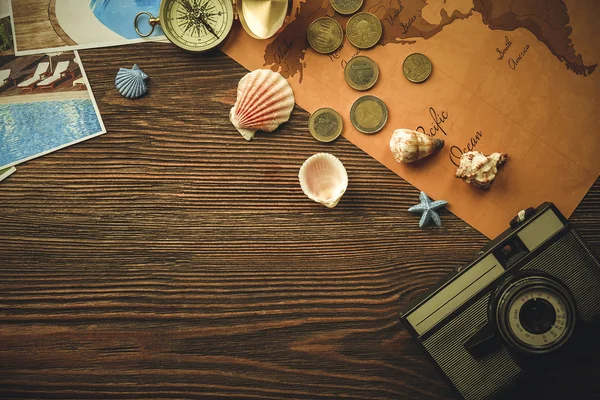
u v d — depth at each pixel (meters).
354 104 0.50
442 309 0.44
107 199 0.51
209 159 0.51
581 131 0.49
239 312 0.51
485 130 0.50
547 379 0.50
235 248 0.51
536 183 0.50
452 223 0.50
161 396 0.51
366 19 0.50
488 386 0.45
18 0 0.51
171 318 0.51
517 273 0.44
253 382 0.51
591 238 0.50
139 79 0.50
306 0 0.50
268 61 0.50
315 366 0.51
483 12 0.50
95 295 0.51
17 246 0.51
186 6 0.50
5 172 0.51
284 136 0.51
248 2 0.49
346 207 0.51
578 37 0.49
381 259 0.51
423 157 0.50
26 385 0.51
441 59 0.50
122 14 0.51
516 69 0.50
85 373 0.51
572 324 0.43
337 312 0.51
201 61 0.51
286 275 0.51
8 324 0.51
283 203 0.51
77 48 0.51
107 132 0.51
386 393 0.51
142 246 0.51
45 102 0.51
